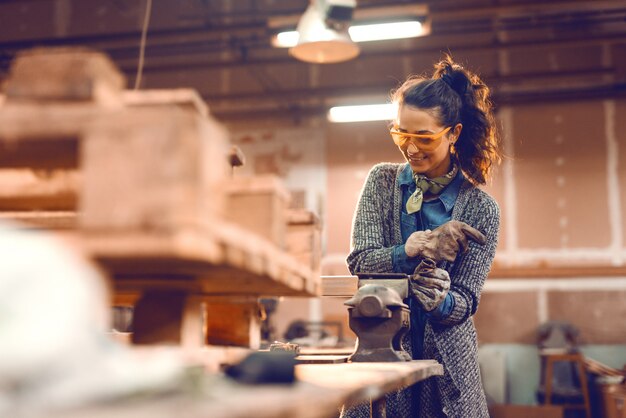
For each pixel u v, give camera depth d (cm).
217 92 859
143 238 63
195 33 721
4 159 81
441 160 192
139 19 859
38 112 68
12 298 55
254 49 841
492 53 809
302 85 848
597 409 691
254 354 81
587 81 797
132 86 855
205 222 66
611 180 782
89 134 65
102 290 65
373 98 835
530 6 653
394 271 185
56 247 60
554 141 795
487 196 199
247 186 95
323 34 457
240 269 82
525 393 768
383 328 157
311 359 152
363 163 828
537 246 785
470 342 190
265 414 55
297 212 126
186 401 58
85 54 76
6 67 791
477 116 200
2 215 89
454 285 189
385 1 706
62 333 56
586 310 768
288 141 845
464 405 185
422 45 819
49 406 53
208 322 134
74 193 89
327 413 77
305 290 120
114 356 63
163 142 64
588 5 777
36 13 880
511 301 783
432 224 196
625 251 770
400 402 189
